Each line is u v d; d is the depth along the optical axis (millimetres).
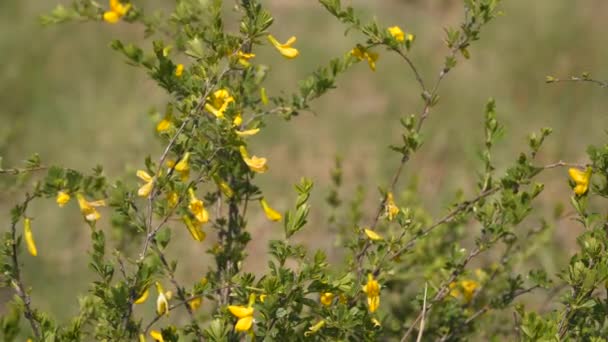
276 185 8977
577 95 10617
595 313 3234
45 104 10055
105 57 11156
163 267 3576
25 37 11242
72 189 2904
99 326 3314
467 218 4535
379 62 11672
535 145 3521
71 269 7000
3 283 3059
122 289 3033
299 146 9789
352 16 3506
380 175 9078
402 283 4641
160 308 3059
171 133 3074
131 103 10094
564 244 7098
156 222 6227
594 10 11883
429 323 4133
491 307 4016
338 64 3736
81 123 9531
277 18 13039
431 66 11539
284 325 3131
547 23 11414
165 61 3213
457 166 9242
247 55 3078
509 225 3580
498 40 11523
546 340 3033
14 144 8781
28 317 3045
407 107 10766
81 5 4266
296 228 3072
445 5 13836
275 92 10992
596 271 3066
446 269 3783
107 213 7641
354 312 3088
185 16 3816
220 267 3629
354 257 3586
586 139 9812
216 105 3115
